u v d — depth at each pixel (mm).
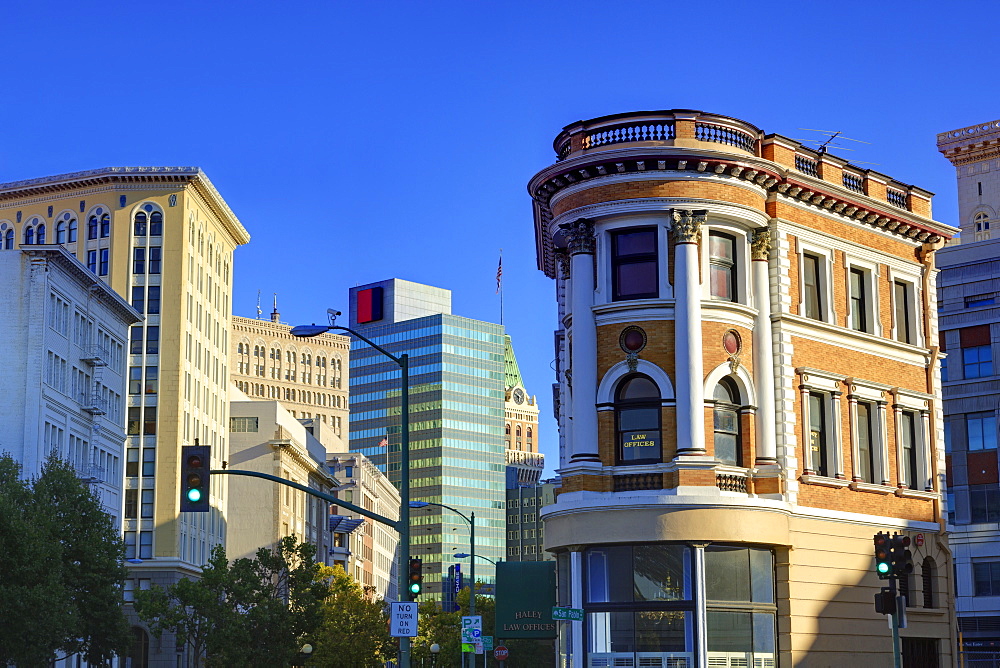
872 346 53406
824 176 52281
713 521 45219
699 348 46188
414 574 39688
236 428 165250
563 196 48719
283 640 96000
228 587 95750
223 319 155500
